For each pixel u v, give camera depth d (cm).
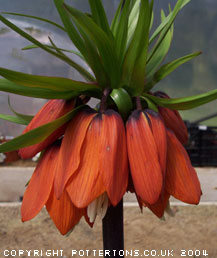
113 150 21
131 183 23
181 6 25
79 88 24
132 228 74
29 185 24
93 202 22
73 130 22
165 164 21
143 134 21
